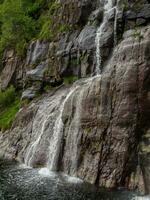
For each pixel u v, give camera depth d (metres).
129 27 32.50
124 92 27.02
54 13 47.81
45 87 44.16
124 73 27.23
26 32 54.03
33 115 39.84
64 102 33.25
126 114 26.73
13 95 51.34
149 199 24.20
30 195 25.67
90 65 38.12
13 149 39.34
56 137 33.16
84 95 30.11
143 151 25.94
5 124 44.66
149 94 26.17
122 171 26.38
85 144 29.31
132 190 25.72
